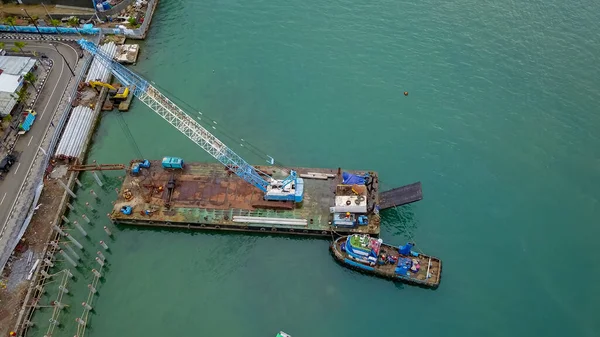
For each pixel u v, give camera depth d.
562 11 140.12
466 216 99.62
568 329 84.69
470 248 95.00
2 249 91.69
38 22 133.50
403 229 97.81
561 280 90.56
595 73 124.62
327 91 122.06
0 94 111.19
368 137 113.06
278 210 98.62
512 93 120.75
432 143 111.62
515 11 140.25
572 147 110.50
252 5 143.75
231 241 97.56
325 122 116.00
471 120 115.75
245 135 113.38
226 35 135.50
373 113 117.50
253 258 94.81
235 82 124.50
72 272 91.50
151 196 100.56
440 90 121.75
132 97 120.81
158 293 89.69
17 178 101.81
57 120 112.31
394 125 115.12
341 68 126.81
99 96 118.00
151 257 94.88
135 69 127.38
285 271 92.88
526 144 111.12
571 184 104.25
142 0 141.12
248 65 128.25
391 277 90.94
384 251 93.12
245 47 132.50
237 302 88.62
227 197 100.56
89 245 95.75
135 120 117.12
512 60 127.62
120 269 92.94
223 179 103.44
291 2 144.25
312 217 97.31
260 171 103.25
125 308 87.88
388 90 121.94
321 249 96.06
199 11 142.38
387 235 97.06
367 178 101.12
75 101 116.81
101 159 109.50
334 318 86.62
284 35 135.00
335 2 143.88
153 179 103.31
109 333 84.94
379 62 127.88
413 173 106.56
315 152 110.50
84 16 135.12
